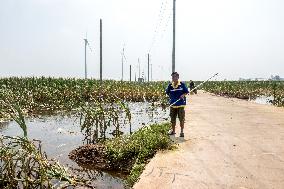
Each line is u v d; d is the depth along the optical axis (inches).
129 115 432.5
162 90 1219.9
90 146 353.7
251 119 573.3
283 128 470.3
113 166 312.5
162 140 344.2
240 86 1991.9
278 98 1155.3
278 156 309.0
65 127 546.0
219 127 476.1
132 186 255.1
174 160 294.5
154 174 256.2
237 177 249.1
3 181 242.7
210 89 2224.4
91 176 287.9
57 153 366.9
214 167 273.7
